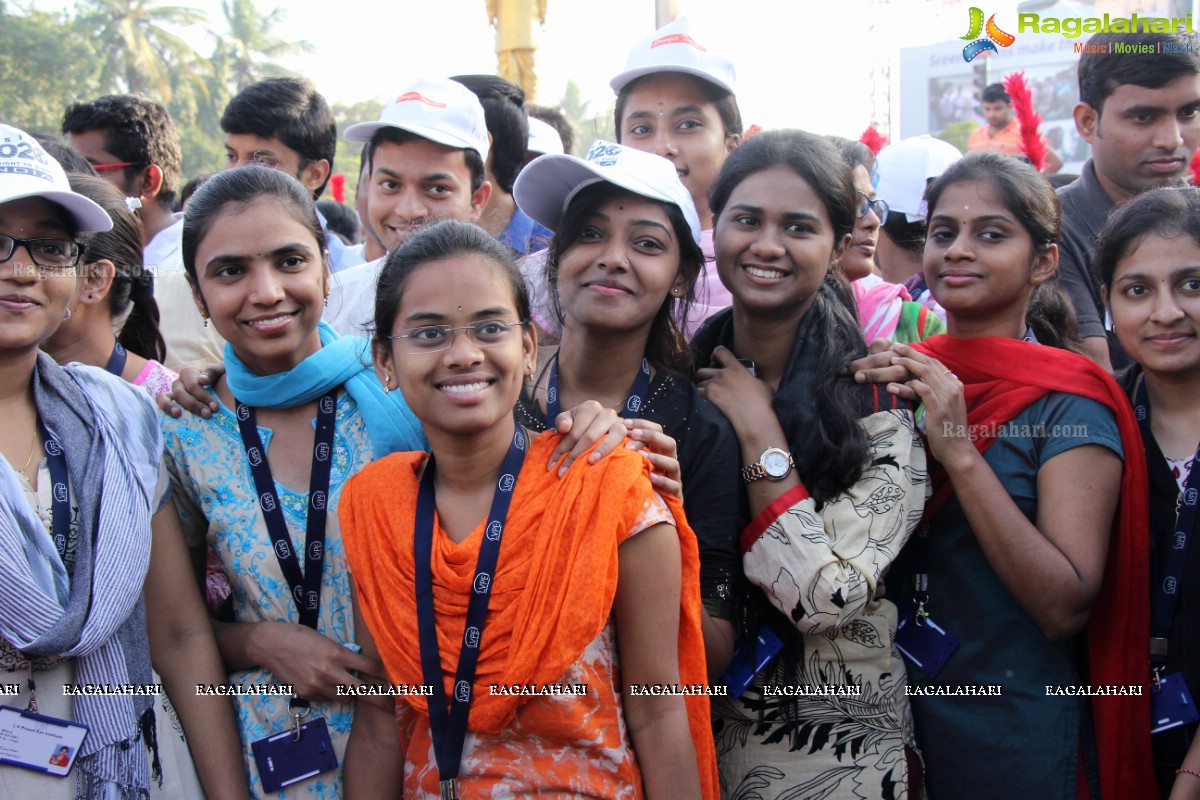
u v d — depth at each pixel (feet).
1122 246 9.17
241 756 8.14
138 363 10.00
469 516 7.39
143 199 15.75
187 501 8.61
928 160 14.69
